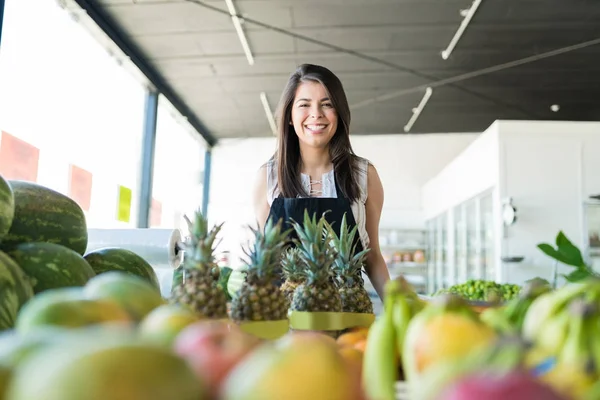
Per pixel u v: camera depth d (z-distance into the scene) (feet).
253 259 3.88
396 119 29.91
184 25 18.93
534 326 2.09
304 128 6.99
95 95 18.44
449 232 27.50
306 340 1.69
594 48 20.44
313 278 4.33
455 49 20.71
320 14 18.10
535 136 19.89
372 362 2.10
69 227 4.42
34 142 14.10
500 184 19.74
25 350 1.64
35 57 14.19
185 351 1.82
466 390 1.26
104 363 1.36
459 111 28.19
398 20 18.48
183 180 31.14
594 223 19.38
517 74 23.07
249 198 33.55
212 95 26.16
